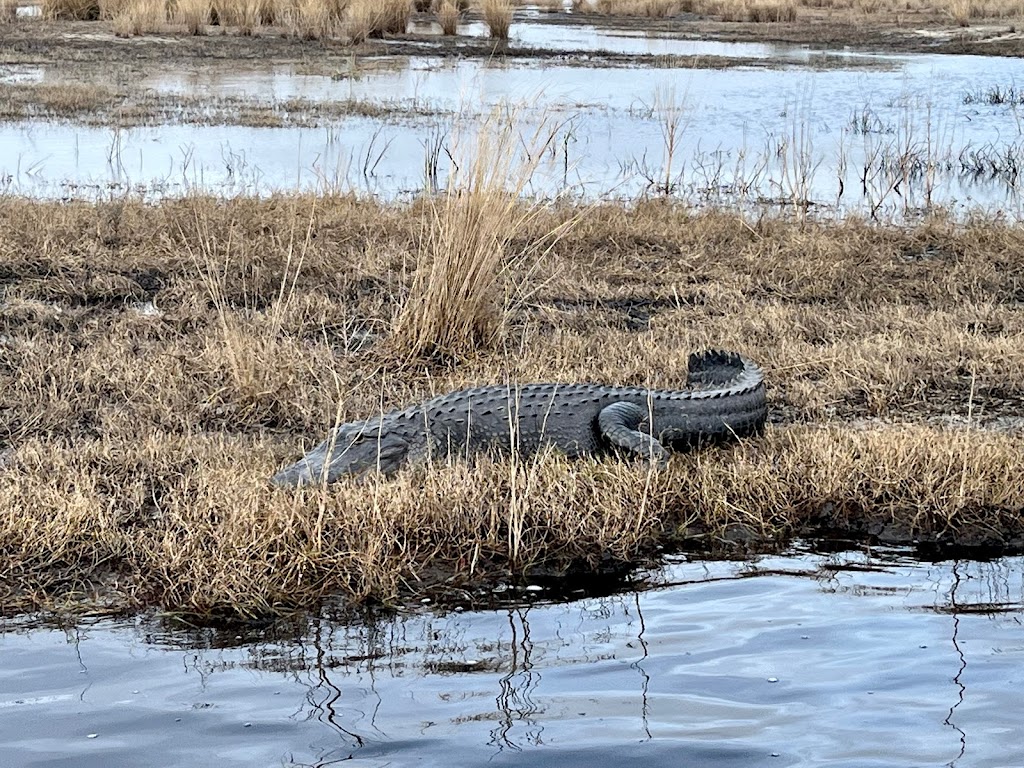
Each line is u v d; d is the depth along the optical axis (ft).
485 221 26.21
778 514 19.22
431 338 26.16
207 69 71.15
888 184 46.06
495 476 19.60
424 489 18.99
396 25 89.30
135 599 16.62
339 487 19.20
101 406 22.99
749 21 112.27
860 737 12.90
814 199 44.14
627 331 28.45
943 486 19.35
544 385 21.76
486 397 21.25
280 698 13.94
